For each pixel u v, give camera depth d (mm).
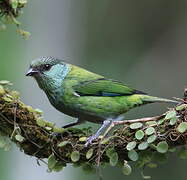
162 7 19531
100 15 19078
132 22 19250
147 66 18812
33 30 17703
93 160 7555
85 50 18625
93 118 9148
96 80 9133
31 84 16531
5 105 7570
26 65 17062
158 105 16312
